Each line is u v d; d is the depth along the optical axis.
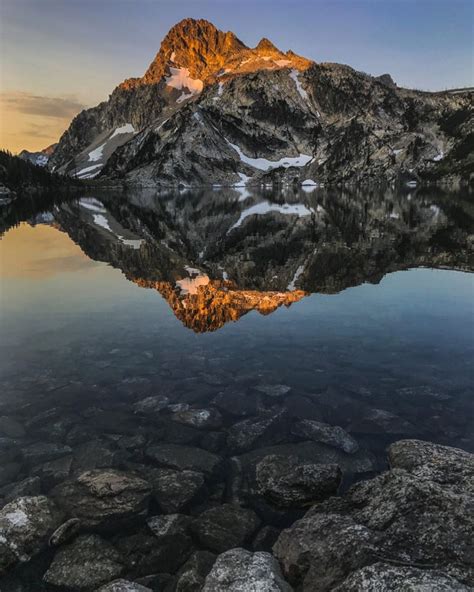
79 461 10.17
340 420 11.76
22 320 19.78
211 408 12.41
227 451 10.62
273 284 26.47
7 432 11.20
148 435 11.21
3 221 70.94
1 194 149.25
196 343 17.09
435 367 14.39
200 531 8.01
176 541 7.82
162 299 23.38
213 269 31.44
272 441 10.94
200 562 7.23
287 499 8.83
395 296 23.05
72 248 41.78
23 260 35.19
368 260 32.94
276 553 7.23
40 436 11.09
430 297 22.67
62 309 21.52
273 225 59.34
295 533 7.29
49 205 116.69
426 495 7.18
